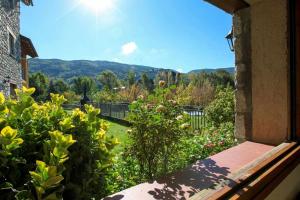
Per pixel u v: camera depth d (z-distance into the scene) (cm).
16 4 1088
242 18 255
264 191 147
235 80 264
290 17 232
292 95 232
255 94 248
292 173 211
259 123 245
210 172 154
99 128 137
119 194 123
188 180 141
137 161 212
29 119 113
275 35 236
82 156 118
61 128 116
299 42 248
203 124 643
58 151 97
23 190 91
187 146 262
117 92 1803
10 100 121
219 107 589
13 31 1047
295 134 235
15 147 96
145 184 136
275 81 237
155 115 198
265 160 174
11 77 1003
